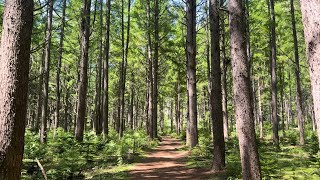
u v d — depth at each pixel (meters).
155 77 27.72
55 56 29.94
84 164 13.45
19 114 5.46
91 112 48.50
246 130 7.83
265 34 24.98
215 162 11.96
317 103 4.24
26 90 5.68
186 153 17.91
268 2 23.23
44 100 20.78
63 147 17.09
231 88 35.97
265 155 15.43
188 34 19.81
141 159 15.62
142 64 33.28
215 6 12.75
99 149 17.73
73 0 23.27
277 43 27.38
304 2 4.44
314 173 9.99
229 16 8.44
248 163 7.74
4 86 5.40
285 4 25.72
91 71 40.81
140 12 26.97
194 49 20.08
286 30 26.55
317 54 4.23
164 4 28.44
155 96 29.00
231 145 20.27
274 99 22.41
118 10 27.89
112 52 31.25
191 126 19.12
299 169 10.85
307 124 50.47
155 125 29.72
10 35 5.55
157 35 26.47
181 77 28.77
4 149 5.22
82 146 17.23
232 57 8.23
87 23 19.83
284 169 10.92
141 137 23.98
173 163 14.41
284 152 17.94
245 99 7.92
